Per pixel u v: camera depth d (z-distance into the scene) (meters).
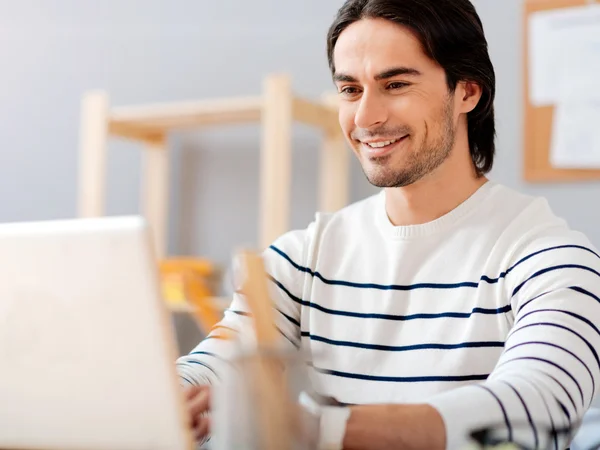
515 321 1.14
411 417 0.84
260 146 2.58
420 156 1.29
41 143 2.77
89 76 2.76
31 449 0.83
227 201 2.61
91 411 0.80
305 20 2.56
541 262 1.18
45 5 2.80
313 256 1.43
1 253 0.79
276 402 0.72
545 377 0.93
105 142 2.40
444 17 1.27
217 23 2.65
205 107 2.28
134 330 0.76
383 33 1.27
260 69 2.60
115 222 0.76
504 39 2.32
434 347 1.25
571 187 2.24
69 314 0.78
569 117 2.24
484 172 1.40
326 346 1.35
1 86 2.82
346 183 2.40
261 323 0.74
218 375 1.21
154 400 0.77
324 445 0.81
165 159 2.62
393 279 1.33
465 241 1.30
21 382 0.82
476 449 0.79
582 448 1.17
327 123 2.37
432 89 1.28
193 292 2.12
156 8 2.71
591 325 1.04
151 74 2.70
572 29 2.24
